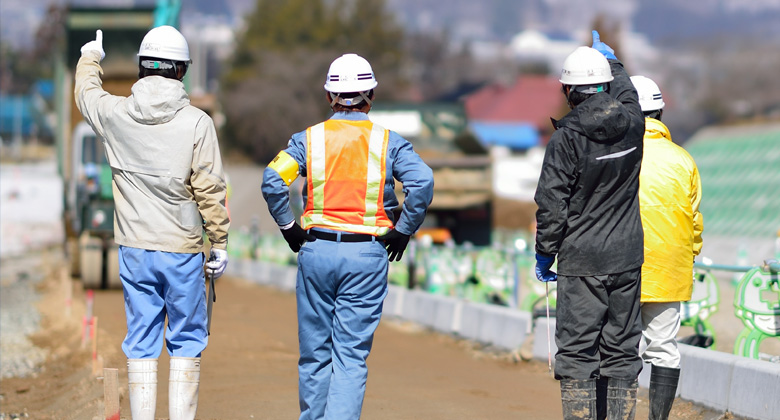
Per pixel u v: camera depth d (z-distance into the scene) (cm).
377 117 10756
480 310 4581
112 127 2220
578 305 2150
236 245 10962
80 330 5072
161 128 2195
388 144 2145
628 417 2161
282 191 2114
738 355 2823
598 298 2152
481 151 10819
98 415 2828
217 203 2222
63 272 9700
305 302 2173
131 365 2219
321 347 2188
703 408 2811
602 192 2138
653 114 2491
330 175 2133
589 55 2180
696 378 2869
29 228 15838
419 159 2133
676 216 2292
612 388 2170
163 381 3375
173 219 2212
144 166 2198
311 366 2192
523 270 4759
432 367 3894
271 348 4288
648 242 2288
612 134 2116
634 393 2167
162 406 2947
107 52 8019
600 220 2144
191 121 2206
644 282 2297
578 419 2142
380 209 2147
